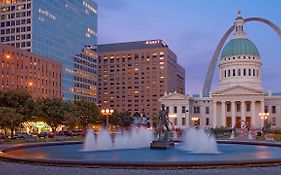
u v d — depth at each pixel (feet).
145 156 120.88
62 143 180.14
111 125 602.44
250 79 630.74
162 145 152.97
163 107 167.43
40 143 170.91
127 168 88.48
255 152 138.31
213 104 586.04
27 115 333.83
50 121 382.42
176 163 88.48
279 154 128.88
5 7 620.90
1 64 501.56
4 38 618.03
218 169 88.12
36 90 571.69
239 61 631.15
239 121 572.92
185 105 603.26
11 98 328.70
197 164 89.04
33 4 603.67
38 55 582.76
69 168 89.25
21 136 309.22
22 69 544.62
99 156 120.88
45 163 94.73
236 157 116.57
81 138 269.44
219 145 181.88
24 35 604.08
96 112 458.50
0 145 171.32
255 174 81.46
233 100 573.74
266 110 588.50
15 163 98.78
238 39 650.43
